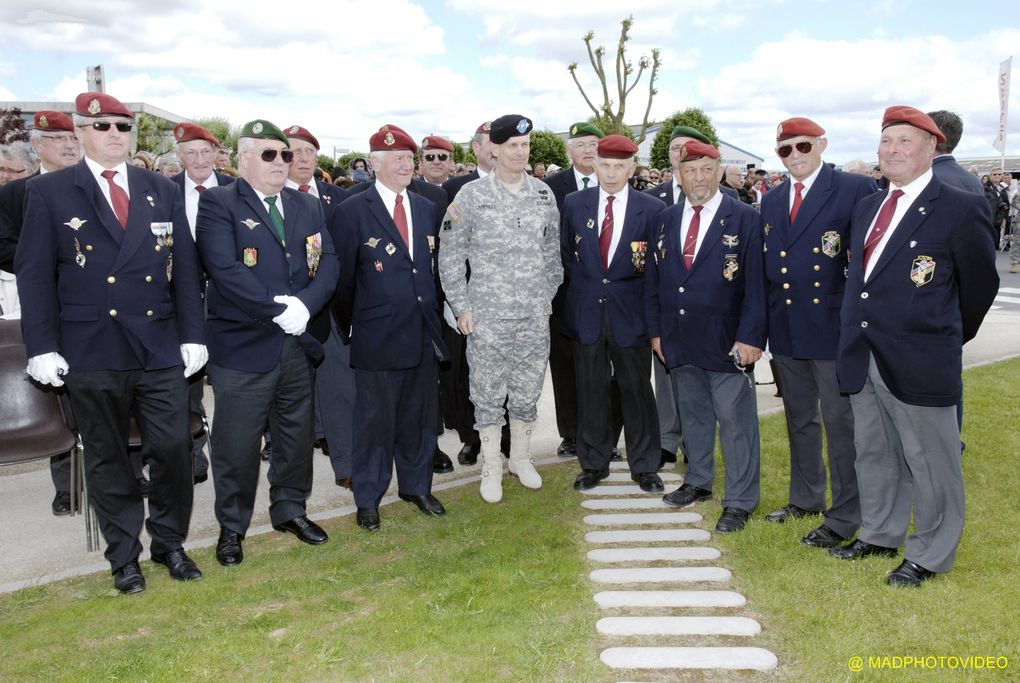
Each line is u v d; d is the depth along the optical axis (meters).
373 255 4.11
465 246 4.41
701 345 4.10
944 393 3.21
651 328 4.38
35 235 3.26
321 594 3.43
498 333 4.37
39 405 4.07
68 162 4.43
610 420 4.71
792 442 4.12
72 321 3.33
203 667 2.83
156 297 3.47
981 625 2.97
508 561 3.71
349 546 4.01
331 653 2.90
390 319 4.12
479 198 4.36
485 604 3.27
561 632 3.01
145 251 3.42
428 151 5.64
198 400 4.78
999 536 3.78
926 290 3.23
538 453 5.58
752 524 4.10
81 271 3.32
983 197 3.22
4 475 5.25
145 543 4.14
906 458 3.39
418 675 2.77
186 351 3.58
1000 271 15.40
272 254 3.76
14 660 2.91
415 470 4.43
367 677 2.77
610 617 3.15
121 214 3.42
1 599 3.44
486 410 4.50
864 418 3.56
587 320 4.50
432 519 4.37
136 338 3.38
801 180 3.80
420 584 3.48
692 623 3.08
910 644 2.85
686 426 4.46
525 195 4.39
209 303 3.83
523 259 4.37
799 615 3.11
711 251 4.05
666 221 4.25
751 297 3.99
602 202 4.47
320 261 3.95
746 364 4.01
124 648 2.98
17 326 4.18
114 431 3.46
